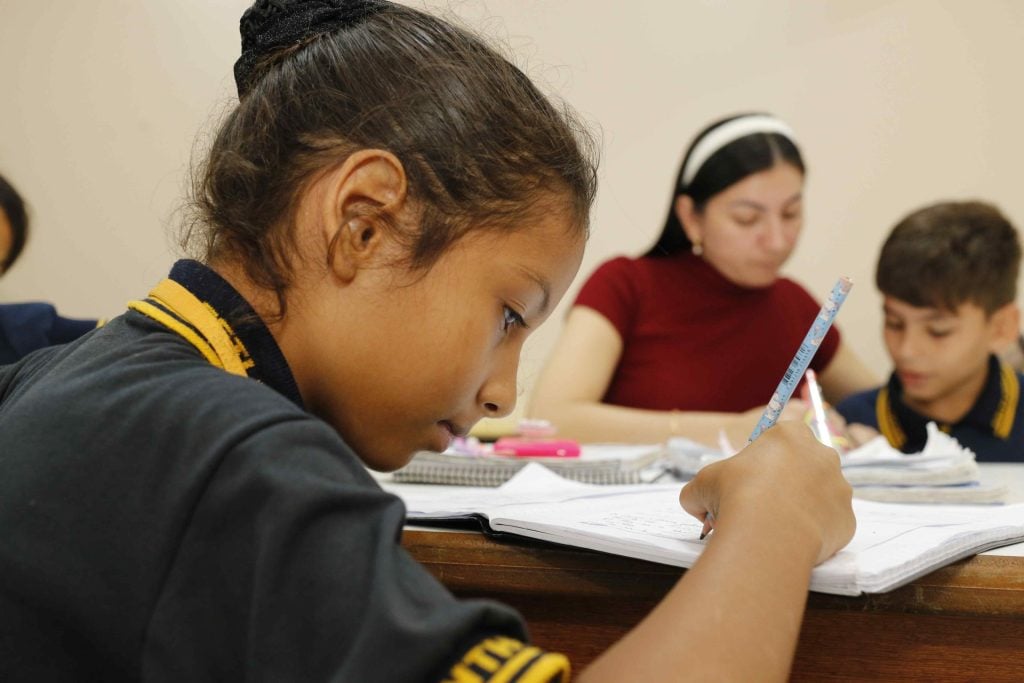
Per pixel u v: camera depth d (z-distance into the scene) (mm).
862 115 2555
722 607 448
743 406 1979
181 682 414
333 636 391
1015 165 2523
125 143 2602
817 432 865
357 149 578
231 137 625
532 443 1188
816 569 552
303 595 401
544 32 2547
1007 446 1683
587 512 726
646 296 1979
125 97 2594
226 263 604
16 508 457
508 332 627
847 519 565
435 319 574
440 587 411
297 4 666
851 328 2574
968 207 1712
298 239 577
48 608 443
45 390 504
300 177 583
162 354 513
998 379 1699
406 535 681
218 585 420
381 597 388
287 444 437
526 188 598
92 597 435
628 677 418
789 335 2035
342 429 599
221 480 431
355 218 563
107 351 525
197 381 479
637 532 633
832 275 2580
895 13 2523
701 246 1991
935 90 2527
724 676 420
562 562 650
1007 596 601
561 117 656
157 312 552
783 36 2553
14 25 2584
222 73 2580
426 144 578
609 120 2588
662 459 1267
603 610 654
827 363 2066
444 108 590
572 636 659
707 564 478
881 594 605
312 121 595
